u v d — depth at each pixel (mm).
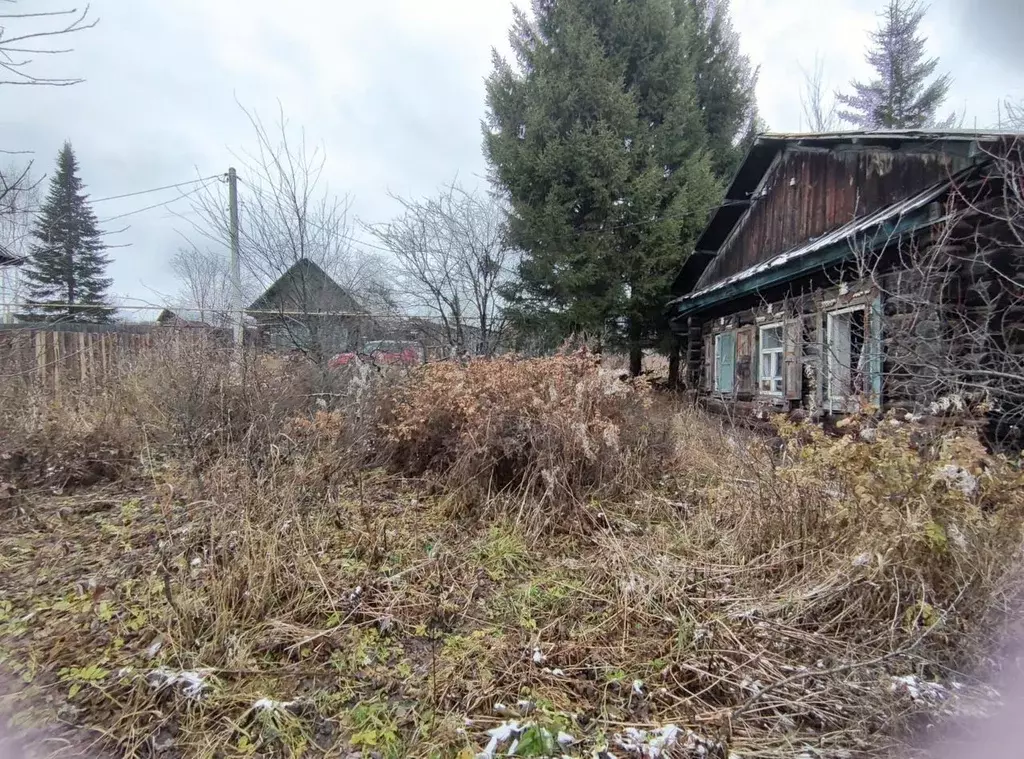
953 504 2646
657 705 2090
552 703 2076
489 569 3248
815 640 2377
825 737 1894
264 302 9875
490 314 11727
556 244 11359
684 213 11445
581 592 2939
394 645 2482
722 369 9922
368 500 4242
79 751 1812
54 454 4805
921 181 5691
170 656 2281
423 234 10930
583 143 11094
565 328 11492
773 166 8664
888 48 23438
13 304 10008
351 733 1938
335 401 6078
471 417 4594
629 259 11586
